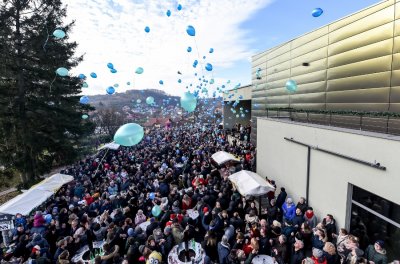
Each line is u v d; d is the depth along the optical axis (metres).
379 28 6.82
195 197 8.32
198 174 10.98
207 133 28.36
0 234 8.19
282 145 9.74
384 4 6.63
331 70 9.02
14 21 14.35
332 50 8.93
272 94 14.84
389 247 4.97
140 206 8.06
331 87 9.03
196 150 16.98
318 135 7.21
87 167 14.88
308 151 7.73
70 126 16.77
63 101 16.84
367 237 5.56
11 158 14.55
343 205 6.20
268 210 7.24
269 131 11.12
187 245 5.61
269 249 5.34
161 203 7.86
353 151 5.79
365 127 7.36
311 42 10.43
